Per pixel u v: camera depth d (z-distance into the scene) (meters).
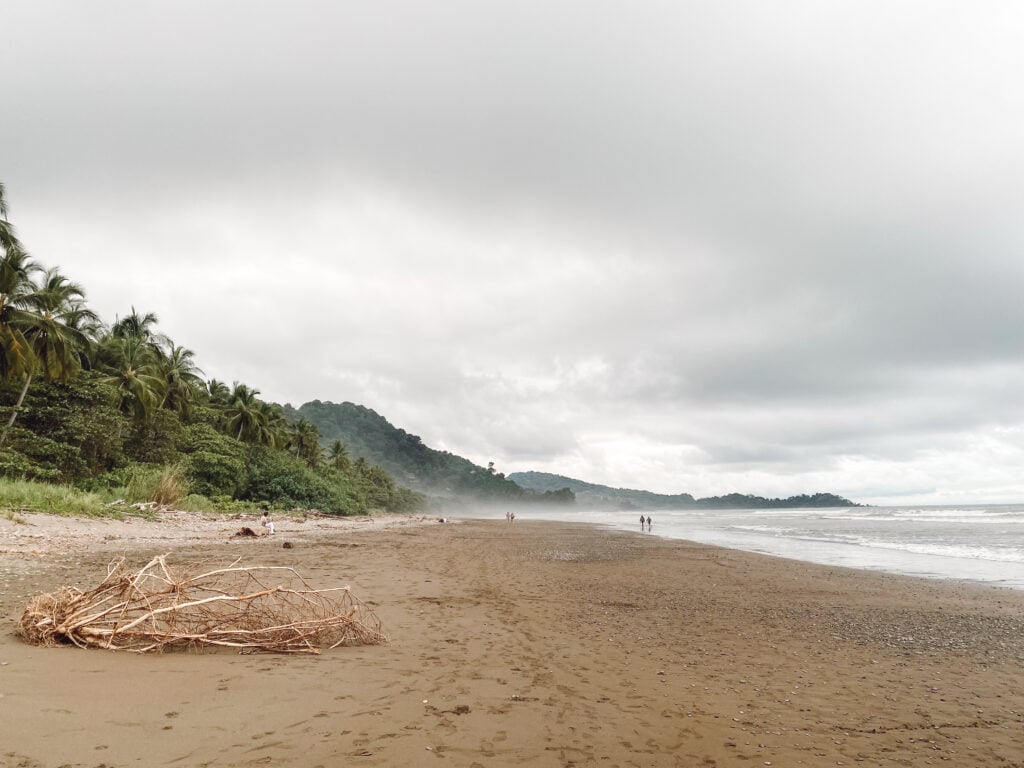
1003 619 10.50
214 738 3.79
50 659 5.00
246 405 57.06
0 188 27.36
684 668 6.77
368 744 3.97
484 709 4.92
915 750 4.61
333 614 7.18
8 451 27.64
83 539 16.09
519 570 16.48
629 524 75.19
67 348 31.59
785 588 14.07
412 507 127.62
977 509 130.00
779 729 4.94
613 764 4.04
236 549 17.33
